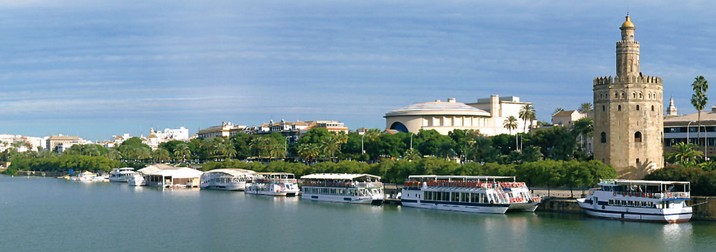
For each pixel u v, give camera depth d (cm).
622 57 19375
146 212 19362
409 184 19012
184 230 15700
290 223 16350
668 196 14562
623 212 15150
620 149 19038
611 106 19162
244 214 18275
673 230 14000
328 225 15888
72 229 16162
